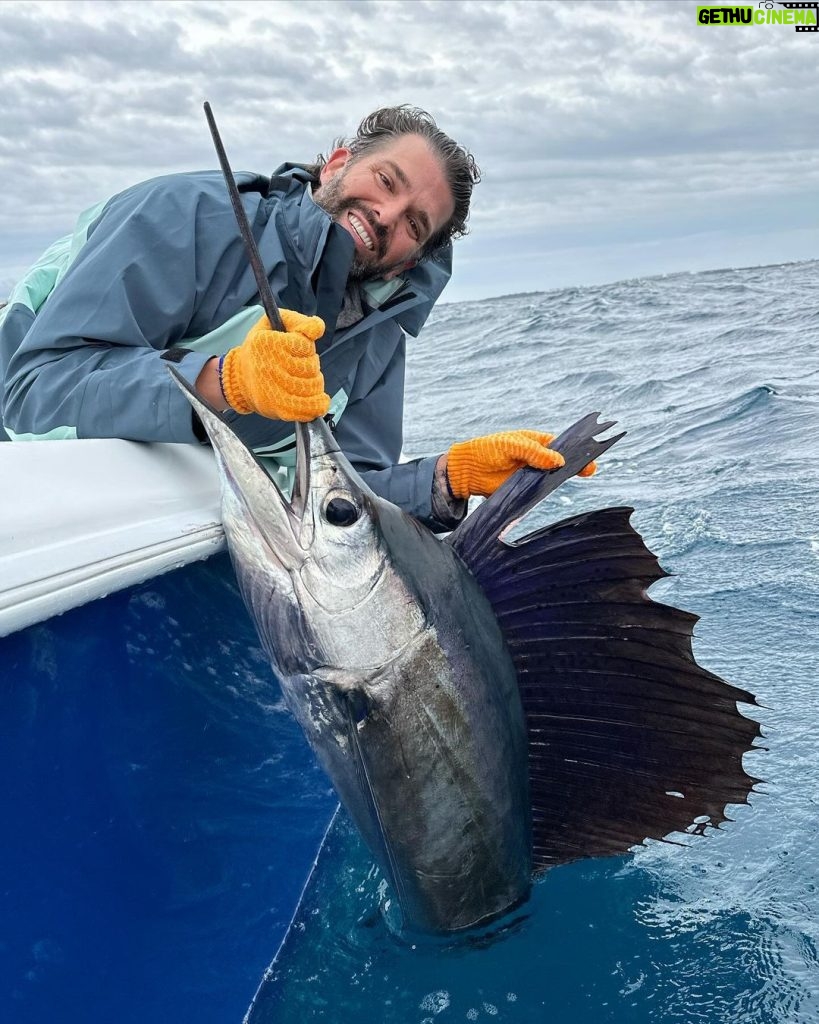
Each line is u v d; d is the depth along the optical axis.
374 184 2.23
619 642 1.49
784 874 1.67
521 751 1.54
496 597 1.55
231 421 1.94
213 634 1.54
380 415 2.62
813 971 1.45
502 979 1.50
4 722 1.17
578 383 7.64
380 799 1.44
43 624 1.21
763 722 2.08
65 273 1.99
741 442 4.62
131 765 1.37
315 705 1.46
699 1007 1.40
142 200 1.96
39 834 1.22
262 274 1.42
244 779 1.61
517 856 1.56
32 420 1.77
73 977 1.26
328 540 1.41
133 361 1.69
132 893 1.37
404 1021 1.46
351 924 1.69
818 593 2.68
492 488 1.87
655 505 3.69
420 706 1.42
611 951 1.54
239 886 1.58
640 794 1.54
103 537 1.33
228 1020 1.49
